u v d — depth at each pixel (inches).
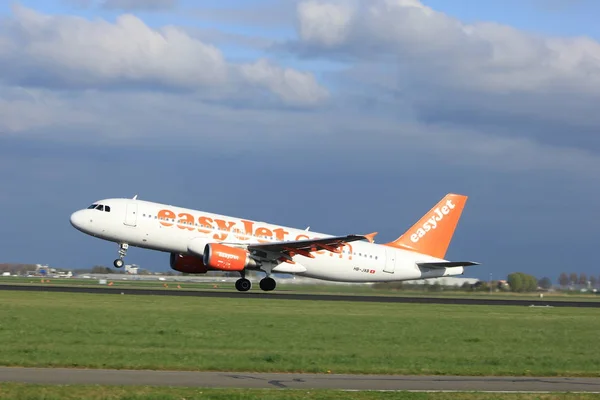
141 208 4259.4
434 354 1862.7
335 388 1355.8
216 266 4126.5
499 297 5925.2
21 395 1165.1
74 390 1213.7
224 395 1221.1
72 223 4197.8
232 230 4360.2
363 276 4687.5
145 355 1653.5
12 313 2539.4
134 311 2758.4
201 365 1540.4
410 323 2701.8
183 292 4355.3
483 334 2406.5
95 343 1841.8
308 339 2070.6
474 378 1523.1
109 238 4234.7
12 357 1572.3
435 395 1284.4
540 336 2411.4
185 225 4288.9
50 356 1596.9
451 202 4948.3
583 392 1365.7
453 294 6141.7
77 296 3575.3
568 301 5457.7
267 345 1909.4
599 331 2674.7
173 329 2183.8
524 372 1600.6
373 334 2262.6
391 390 1339.8
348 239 4168.3
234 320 2529.5
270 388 1328.7
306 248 4298.7
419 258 4817.9
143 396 1192.8
